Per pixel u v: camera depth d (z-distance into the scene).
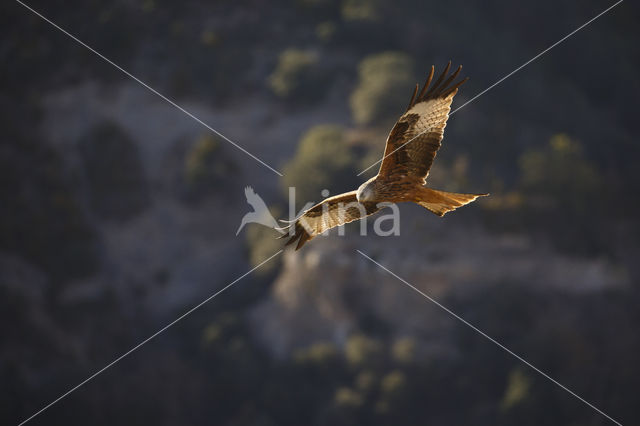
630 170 147.50
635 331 98.75
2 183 116.38
